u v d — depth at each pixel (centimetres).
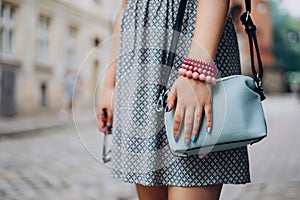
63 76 2350
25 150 1056
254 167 812
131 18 177
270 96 5959
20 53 2009
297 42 6238
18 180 677
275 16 6091
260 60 175
